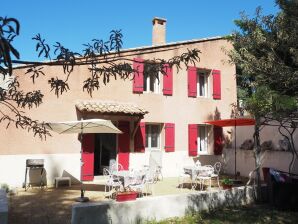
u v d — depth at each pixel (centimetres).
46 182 1105
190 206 776
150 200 709
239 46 1050
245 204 884
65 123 888
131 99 1295
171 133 1372
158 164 1298
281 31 858
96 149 1293
